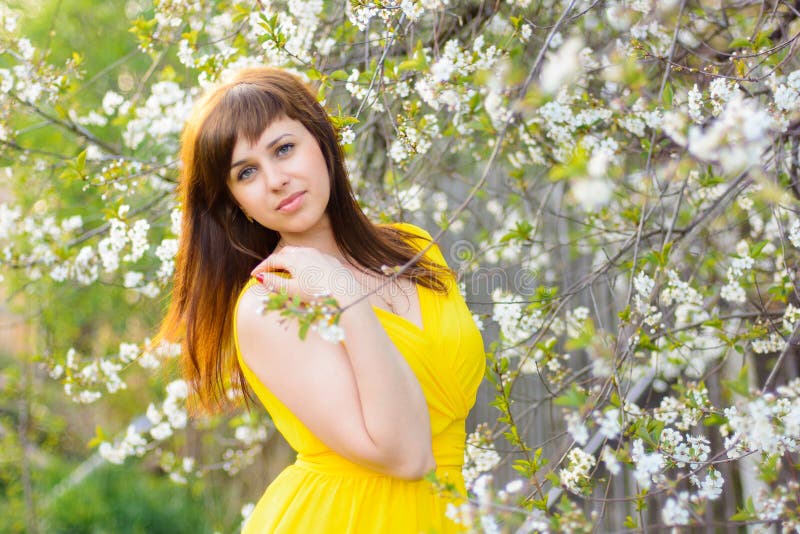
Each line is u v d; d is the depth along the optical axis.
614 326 3.56
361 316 1.67
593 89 2.56
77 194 4.34
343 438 1.68
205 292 2.05
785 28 2.50
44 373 5.30
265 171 1.84
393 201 3.06
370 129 3.26
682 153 1.89
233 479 5.36
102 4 5.38
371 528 1.79
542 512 1.81
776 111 1.88
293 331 1.72
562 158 2.31
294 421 1.87
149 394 6.02
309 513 1.82
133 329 5.52
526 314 2.63
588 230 3.17
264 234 2.08
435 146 3.49
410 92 2.65
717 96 1.92
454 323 1.97
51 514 5.34
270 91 1.87
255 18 2.53
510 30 2.76
